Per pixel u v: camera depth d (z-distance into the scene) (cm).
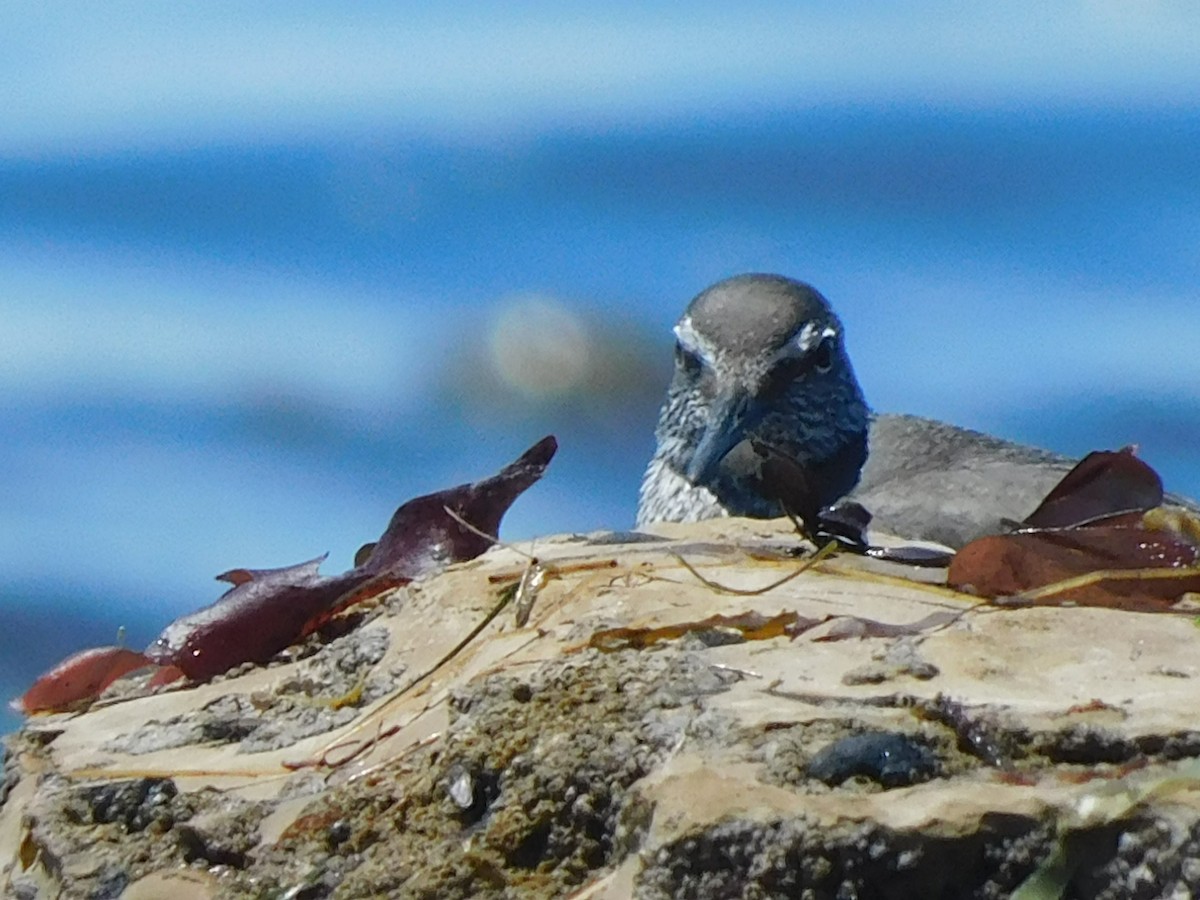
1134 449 1089
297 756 901
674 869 729
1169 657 845
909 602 936
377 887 790
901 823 722
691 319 1762
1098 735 755
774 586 947
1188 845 709
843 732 769
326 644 1056
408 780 840
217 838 838
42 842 866
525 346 3619
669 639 888
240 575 1140
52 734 980
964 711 770
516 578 1019
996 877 721
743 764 757
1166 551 970
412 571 1123
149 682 1067
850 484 1780
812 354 1714
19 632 2798
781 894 720
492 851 788
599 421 3456
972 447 1844
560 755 800
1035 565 962
